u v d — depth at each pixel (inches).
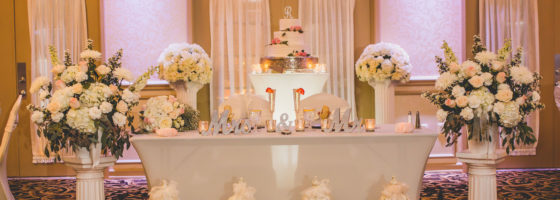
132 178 236.1
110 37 240.5
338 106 173.8
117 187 214.1
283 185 124.0
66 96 120.5
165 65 212.7
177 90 219.3
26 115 237.8
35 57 230.1
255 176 123.4
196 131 137.1
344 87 239.6
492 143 133.0
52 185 218.4
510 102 129.1
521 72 128.3
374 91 245.0
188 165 122.4
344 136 123.3
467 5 240.7
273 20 241.6
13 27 237.9
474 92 129.3
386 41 245.6
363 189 125.3
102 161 127.4
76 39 230.4
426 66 246.5
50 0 229.8
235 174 123.2
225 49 236.8
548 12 241.9
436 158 244.8
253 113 136.3
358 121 130.6
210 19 235.6
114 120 124.2
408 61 219.5
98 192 128.8
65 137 124.2
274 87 204.1
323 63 237.9
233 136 122.5
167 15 241.9
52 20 229.9
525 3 234.7
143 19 241.4
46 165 238.5
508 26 235.3
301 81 203.0
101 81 128.3
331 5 237.8
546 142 244.5
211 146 122.3
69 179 233.1
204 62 215.9
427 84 244.2
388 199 119.1
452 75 132.7
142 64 241.8
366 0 245.1
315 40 237.6
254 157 123.1
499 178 221.3
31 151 238.4
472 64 130.3
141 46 241.4
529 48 235.5
